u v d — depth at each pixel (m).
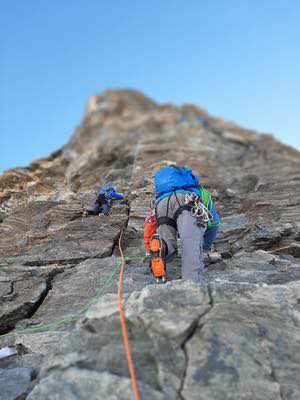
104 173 12.53
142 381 3.09
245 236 7.21
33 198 9.85
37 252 6.69
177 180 5.23
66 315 4.88
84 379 3.13
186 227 4.86
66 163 16.50
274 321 3.68
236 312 3.69
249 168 12.40
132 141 18.72
